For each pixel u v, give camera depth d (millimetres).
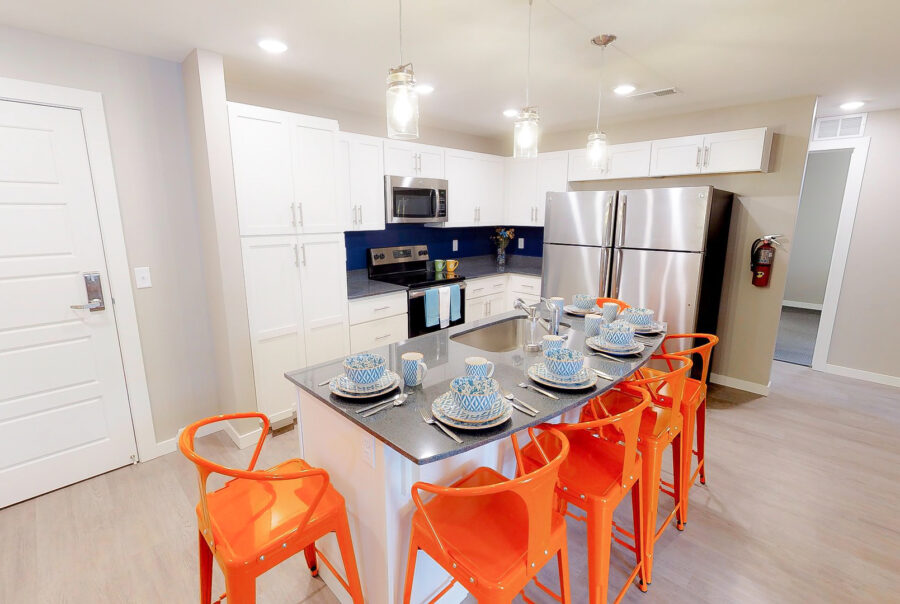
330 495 1396
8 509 2170
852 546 1944
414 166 3812
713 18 1928
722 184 3629
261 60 2479
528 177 4609
